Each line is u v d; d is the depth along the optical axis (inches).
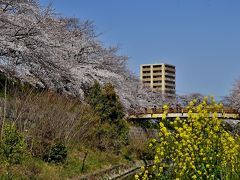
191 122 306.3
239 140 316.2
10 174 467.2
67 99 825.5
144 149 962.1
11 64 772.6
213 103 315.0
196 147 283.7
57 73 886.4
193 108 317.7
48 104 706.2
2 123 550.0
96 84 929.5
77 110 782.5
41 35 833.5
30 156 559.2
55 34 1030.4
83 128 768.9
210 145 288.7
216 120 303.4
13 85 707.4
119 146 893.8
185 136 287.7
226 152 287.1
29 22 805.9
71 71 951.6
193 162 281.3
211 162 282.0
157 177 307.3
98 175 661.9
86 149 753.6
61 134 690.2
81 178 589.0
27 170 512.4
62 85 909.2
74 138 741.9
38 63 839.7
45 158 598.5
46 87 855.1
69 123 724.0
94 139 810.8
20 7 826.2
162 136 307.9
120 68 1455.5
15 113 601.3
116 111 922.7
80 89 957.2
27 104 629.9
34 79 820.6
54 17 1101.1
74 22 1418.6
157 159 297.3
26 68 807.7
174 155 297.6
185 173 281.9
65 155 625.6
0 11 764.0
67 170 604.4
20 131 582.6
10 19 773.9
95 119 829.2
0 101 593.6
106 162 771.4
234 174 276.2
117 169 770.2
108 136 862.5
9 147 507.8
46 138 650.2
